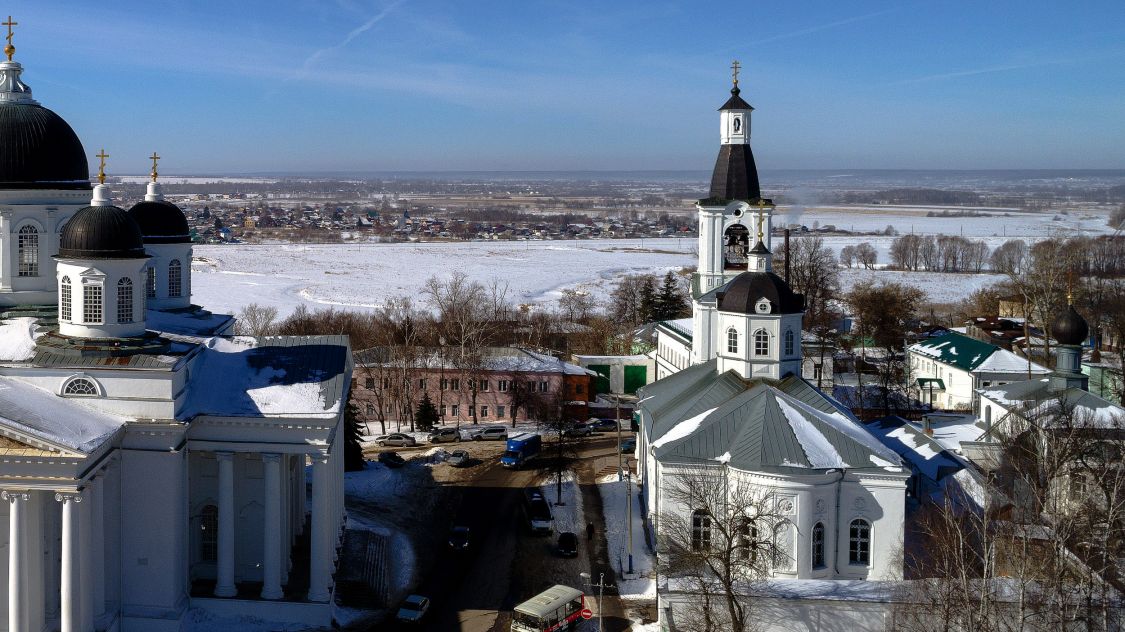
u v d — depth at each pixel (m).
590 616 68.19
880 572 68.38
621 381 145.00
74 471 55.19
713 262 100.62
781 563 68.00
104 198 63.69
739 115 99.31
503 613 68.75
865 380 144.88
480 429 122.38
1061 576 54.44
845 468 68.56
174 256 83.81
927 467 84.88
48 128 73.25
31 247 73.19
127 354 61.97
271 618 64.50
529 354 132.50
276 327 168.38
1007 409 84.75
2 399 57.03
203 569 67.75
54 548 59.84
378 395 123.38
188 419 61.81
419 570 76.38
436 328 155.12
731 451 71.50
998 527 63.22
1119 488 61.53
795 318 82.19
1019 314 188.62
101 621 60.19
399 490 96.06
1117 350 141.50
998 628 53.28
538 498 90.31
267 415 62.97
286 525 68.88
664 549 67.25
